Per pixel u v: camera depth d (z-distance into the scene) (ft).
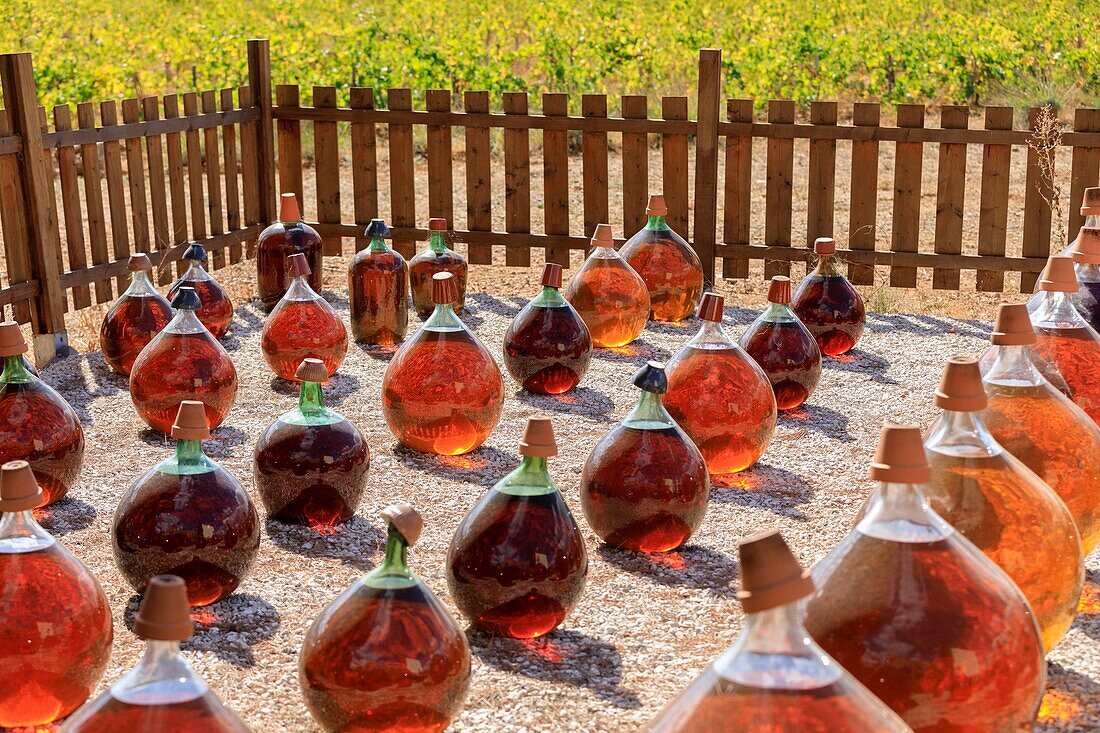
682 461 15.43
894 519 9.37
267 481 16.63
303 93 61.11
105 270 27.96
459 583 13.25
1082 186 29.32
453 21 82.74
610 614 14.08
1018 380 13.67
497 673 12.64
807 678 6.89
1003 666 8.95
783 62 66.85
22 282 25.29
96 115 59.41
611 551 15.93
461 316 29.45
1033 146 29.19
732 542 16.20
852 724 6.78
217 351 20.58
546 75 70.28
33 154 25.11
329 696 10.66
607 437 15.92
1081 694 11.91
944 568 9.14
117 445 20.31
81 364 25.35
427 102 32.76
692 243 31.99
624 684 12.42
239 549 14.07
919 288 33.12
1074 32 73.61
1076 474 13.23
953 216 30.09
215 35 73.41
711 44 73.77
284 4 90.38
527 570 12.94
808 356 21.35
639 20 79.82
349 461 16.60
